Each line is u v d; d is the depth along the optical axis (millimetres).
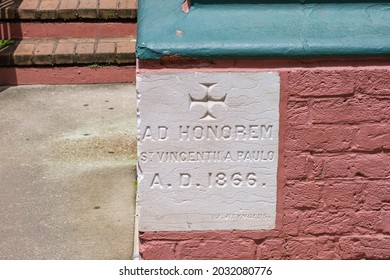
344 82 3166
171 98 3141
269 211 3334
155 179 3260
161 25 3189
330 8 3256
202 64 3119
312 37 3129
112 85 6930
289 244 3400
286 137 3225
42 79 6902
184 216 3322
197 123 3176
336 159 3273
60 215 4547
